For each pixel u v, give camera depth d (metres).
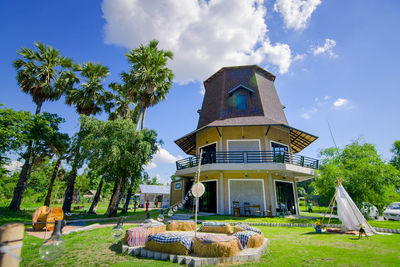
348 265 4.94
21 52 21.33
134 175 18.28
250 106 19.83
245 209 15.77
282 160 16.27
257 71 23.05
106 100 24.34
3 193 31.72
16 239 2.00
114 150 14.91
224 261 5.17
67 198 20.05
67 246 6.94
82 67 23.05
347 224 10.15
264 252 6.14
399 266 4.86
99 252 6.25
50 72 22.53
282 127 18.77
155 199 42.69
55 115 21.77
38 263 5.36
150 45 22.36
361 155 14.96
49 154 21.31
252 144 17.45
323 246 6.91
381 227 10.70
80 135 18.34
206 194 18.25
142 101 21.31
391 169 13.43
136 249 6.00
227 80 22.42
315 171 15.75
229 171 16.33
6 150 17.52
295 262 5.20
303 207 40.03
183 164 19.03
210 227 8.72
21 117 17.69
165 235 6.01
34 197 38.06
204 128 17.84
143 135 17.70
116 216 17.91
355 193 13.55
